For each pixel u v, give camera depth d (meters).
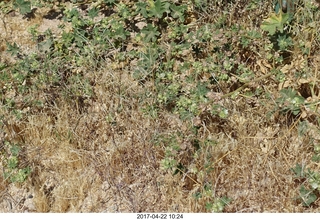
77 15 5.38
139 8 5.39
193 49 5.22
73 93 4.96
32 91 5.02
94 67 5.09
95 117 4.95
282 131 4.71
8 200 4.58
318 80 4.84
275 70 4.88
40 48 5.33
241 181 4.49
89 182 4.63
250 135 4.73
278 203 4.37
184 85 4.96
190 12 5.54
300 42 4.99
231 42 5.10
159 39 5.35
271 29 4.93
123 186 4.55
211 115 4.74
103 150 4.75
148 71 5.05
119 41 5.34
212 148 4.56
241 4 5.39
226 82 4.99
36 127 4.86
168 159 4.34
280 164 4.50
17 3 5.68
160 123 4.75
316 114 4.63
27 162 4.66
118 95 4.93
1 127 4.86
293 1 5.11
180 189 4.48
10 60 5.42
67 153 4.73
